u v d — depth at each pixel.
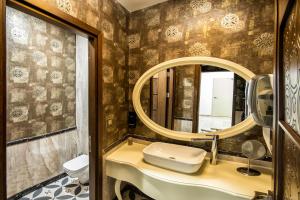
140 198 2.02
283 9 0.50
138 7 1.90
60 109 2.46
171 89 1.76
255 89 0.96
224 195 1.19
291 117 0.44
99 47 1.49
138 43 1.94
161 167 1.47
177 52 1.73
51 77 2.33
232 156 1.57
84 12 1.31
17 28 1.92
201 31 1.62
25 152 2.04
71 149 2.61
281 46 0.55
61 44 2.45
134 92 1.89
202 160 1.40
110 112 1.72
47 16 1.04
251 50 1.45
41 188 2.21
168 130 1.80
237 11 1.48
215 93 1.58
